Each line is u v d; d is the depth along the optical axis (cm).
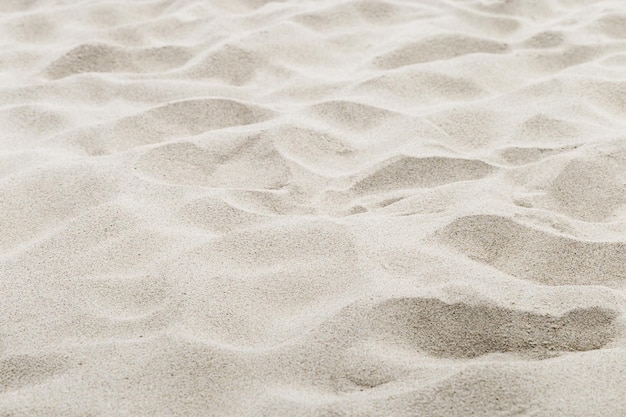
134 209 260
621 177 271
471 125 298
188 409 216
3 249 253
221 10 376
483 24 362
